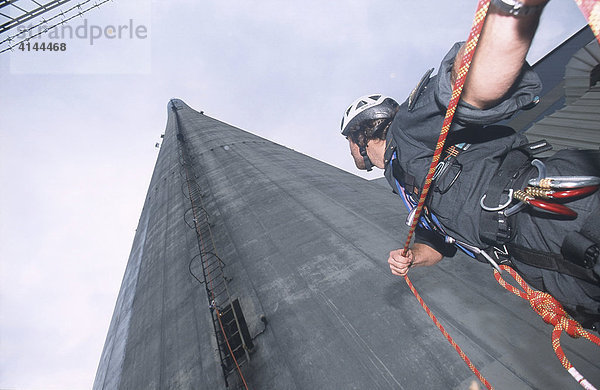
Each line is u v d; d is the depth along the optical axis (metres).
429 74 1.71
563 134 9.77
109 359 9.77
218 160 20.17
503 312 5.13
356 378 4.80
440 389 4.22
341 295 6.53
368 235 8.54
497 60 1.20
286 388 5.15
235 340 6.57
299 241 8.98
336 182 14.20
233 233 10.80
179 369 6.73
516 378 4.07
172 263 11.47
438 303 5.67
